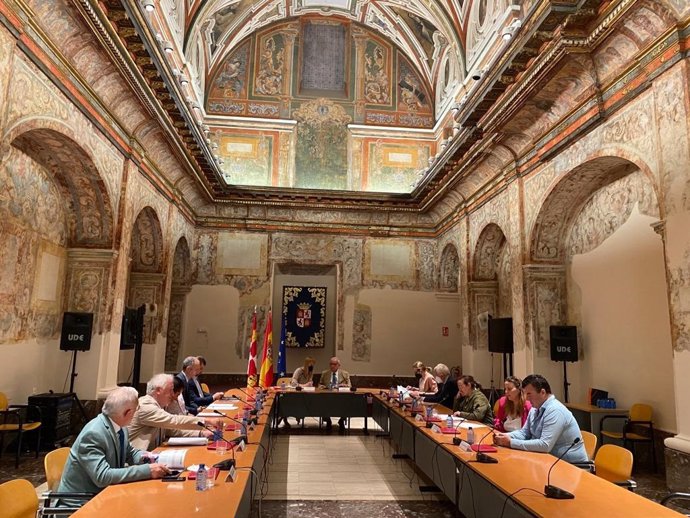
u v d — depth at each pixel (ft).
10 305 23.52
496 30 33.71
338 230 50.78
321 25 52.65
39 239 25.68
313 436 30.58
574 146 25.82
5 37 16.94
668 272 18.69
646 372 23.98
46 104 20.42
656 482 20.95
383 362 49.21
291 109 51.31
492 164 34.96
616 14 19.16
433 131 51.47
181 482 11.21
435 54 49.62
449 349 49.93
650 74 19.90
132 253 38.91
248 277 49.42
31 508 10.21
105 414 12.06
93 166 25.45
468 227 42.27
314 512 17.37
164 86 27.32
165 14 31.78
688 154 17.90
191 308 48.34
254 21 49.03
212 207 49.73
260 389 31.45
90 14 19.74
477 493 13.03
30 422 23.93
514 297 32.07
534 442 15.07
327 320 51.75
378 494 19.38
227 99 50.65
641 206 24.63
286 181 50.03
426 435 18.25
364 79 52.47
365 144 51.34
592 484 11.61
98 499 9.95
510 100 25.82
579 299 29.35
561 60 22.00
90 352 27.48
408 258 51.11
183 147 35.04
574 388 29.30
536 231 30.37
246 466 12.67
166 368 47.03
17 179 23.50
